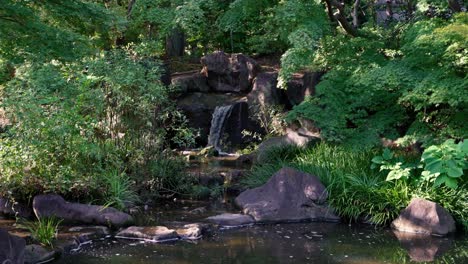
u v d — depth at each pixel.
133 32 16.27
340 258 7.54
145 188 10.59
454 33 8.73
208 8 15.85
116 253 7.59
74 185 9.05
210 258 7.45
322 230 8.99
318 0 10.99
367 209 9.47
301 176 10.05
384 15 19.30
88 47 7.39
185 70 18.19
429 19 11.08
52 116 8.88
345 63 10.66
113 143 10.59
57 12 6.75
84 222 8.67
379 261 7.44
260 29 17.19
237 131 15.34
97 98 9.57
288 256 7.61
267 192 9.99
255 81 15.69
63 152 9.34
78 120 8.96
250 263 7.26
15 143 8.86
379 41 11.01
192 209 10.01
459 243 8.35
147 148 10.95
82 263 7.14
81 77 9.62
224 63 16.69
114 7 14.52
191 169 12.38
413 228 8.95
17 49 6.88
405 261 7.44
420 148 10.85
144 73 10.82
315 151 11.54
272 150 12.39
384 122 10.38
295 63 10.83
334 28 12.76
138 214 9.54
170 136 14.56
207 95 16.34
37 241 7.70
